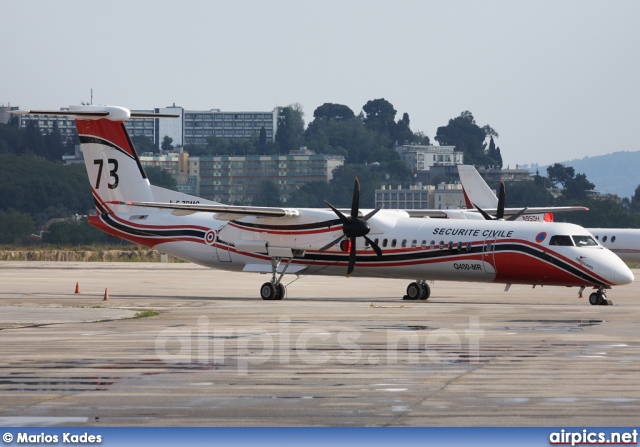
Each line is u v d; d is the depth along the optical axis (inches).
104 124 4598.9
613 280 3858.3
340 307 3747.5
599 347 2374.5
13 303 3897.6
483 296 4650.6
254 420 1555.1
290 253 4286.4
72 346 2405.3
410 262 4178.2
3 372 1983.3
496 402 1684.3
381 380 1897.1
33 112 4357.8
